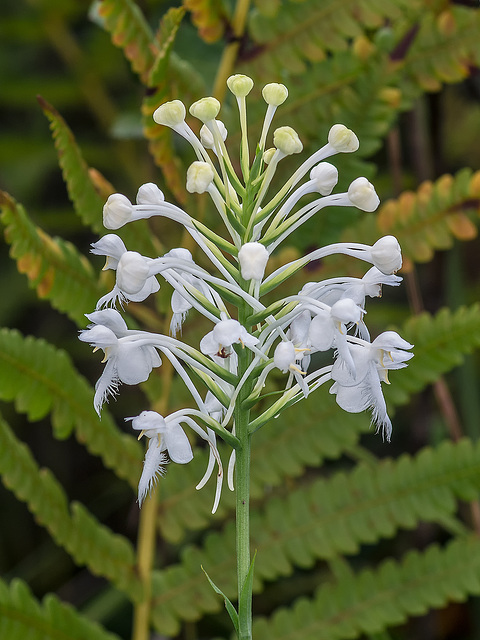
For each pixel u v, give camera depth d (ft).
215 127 1.41
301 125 1.82
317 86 1.80
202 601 1.79
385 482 1.79
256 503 2.08
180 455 1.40
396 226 1.79
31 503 1.72
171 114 1.41
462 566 1.76
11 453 1.71
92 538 1.76
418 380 1.78
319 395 1.79
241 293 1.38
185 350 1.41
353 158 1.80
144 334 1.41
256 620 1.78
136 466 1.80
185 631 2.12
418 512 1.78
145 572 1.79
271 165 1.40
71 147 1.69
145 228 1.78
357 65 1.79
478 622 2.12
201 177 1.39
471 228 1.76
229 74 1.81
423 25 1.79
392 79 1.78
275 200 1.42
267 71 1.81
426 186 1.77
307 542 1.79
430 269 2.02
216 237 1.40
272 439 1.80
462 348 1.77
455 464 1.77
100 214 1.74
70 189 1.71
